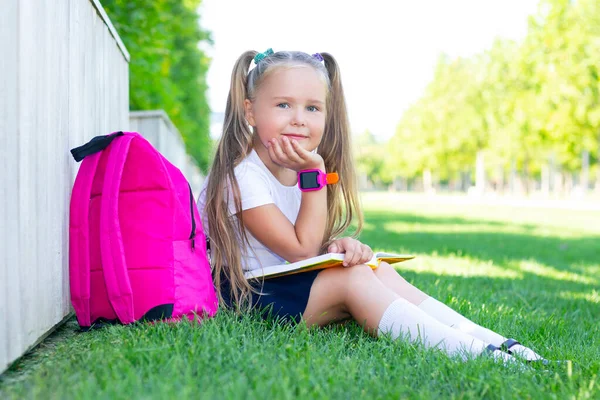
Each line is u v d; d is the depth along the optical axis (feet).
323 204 7.59
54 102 6.82
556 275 19.38
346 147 8.73
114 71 11.91
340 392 4.94
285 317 7.30
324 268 7.25
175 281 6.73
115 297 6.57
